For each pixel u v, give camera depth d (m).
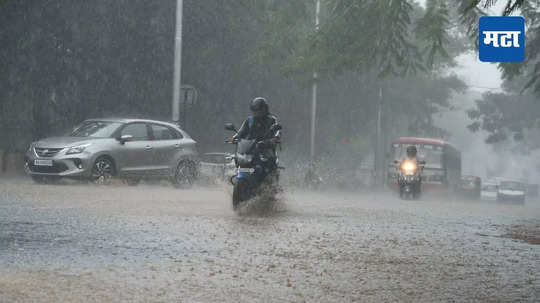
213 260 9.29
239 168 16.95
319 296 7.25
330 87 60.44
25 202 16.84
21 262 8.51
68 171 25.19
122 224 12.95
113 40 42.12
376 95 67.50
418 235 13.48
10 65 39.97
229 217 15.22
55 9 39.47
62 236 10.98
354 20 28.95
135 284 7.46
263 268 8.84
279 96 52.97
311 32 30.39
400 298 7.30
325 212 18.17
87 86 42.56
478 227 16.05
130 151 26.98
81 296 6.76
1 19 38.75
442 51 27.53
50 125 42.84
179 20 39.34
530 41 29.44
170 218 14.43
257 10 44.59
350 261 9.70
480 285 8.22
